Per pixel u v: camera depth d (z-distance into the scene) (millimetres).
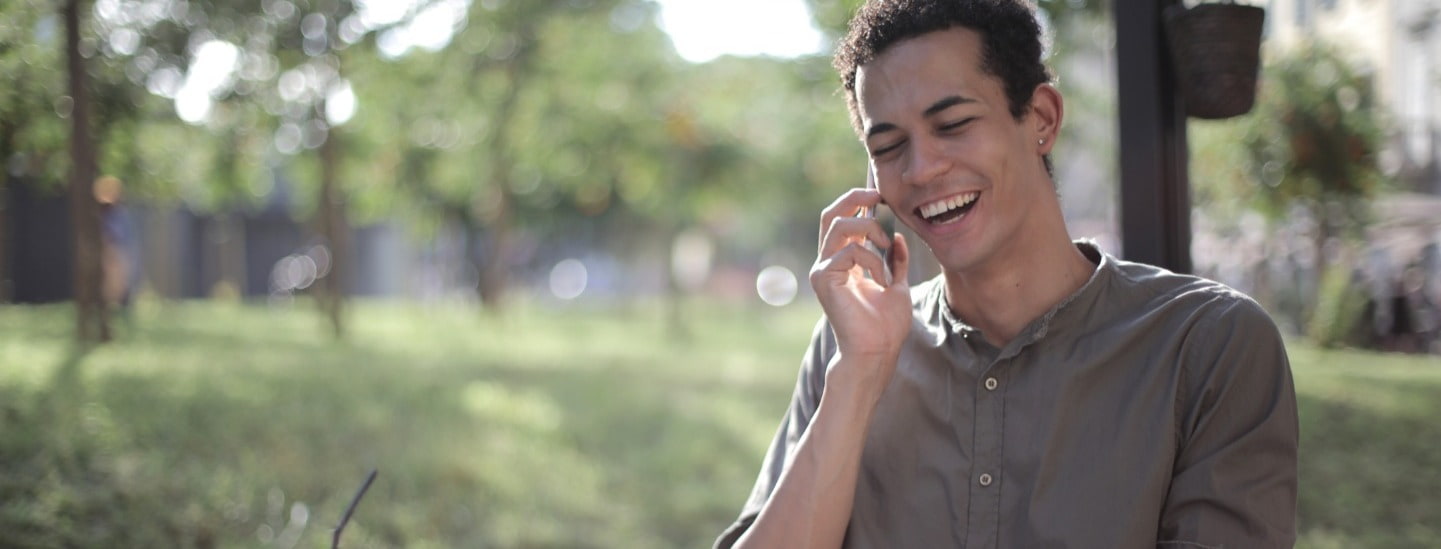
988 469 1516
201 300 20062
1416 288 4570
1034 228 1538
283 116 8047
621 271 29828
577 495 5648
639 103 14453
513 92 12109
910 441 1580
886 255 1601
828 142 10867
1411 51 4273
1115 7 2689
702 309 24703
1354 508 3646
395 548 4605
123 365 6355
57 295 10664
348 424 5914
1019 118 1517
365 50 8141
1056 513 1463
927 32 1495
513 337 13508
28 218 10539
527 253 29828
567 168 15016
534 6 11641
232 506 4473
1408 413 4160
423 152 12867
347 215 14781
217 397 5906
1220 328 1449
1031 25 1521
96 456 4492
